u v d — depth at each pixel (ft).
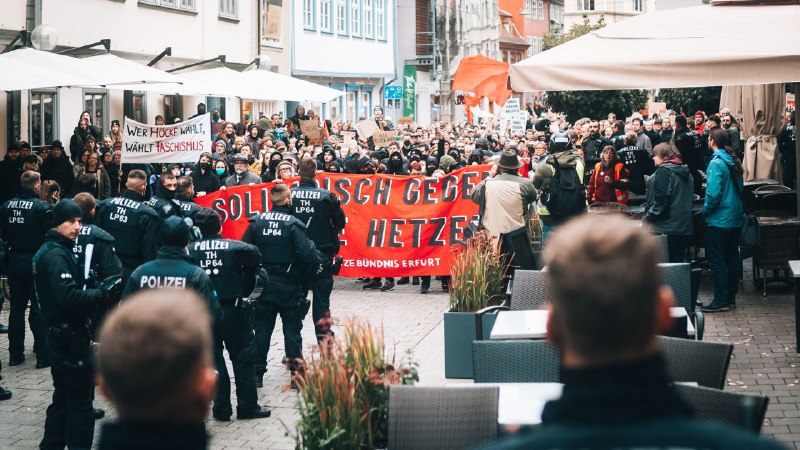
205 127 55.52
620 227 6.65
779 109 52.95
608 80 28.81
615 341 6.27
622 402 5.99
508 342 17.71
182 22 92.79
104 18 79.10
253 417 26.89
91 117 78.64
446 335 28.99
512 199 37.55
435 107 202.59
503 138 89.71
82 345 23.02
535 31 310.45
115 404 6.66
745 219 37.17
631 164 51.37
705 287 43.14
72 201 23.27
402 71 197.26
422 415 14.25
